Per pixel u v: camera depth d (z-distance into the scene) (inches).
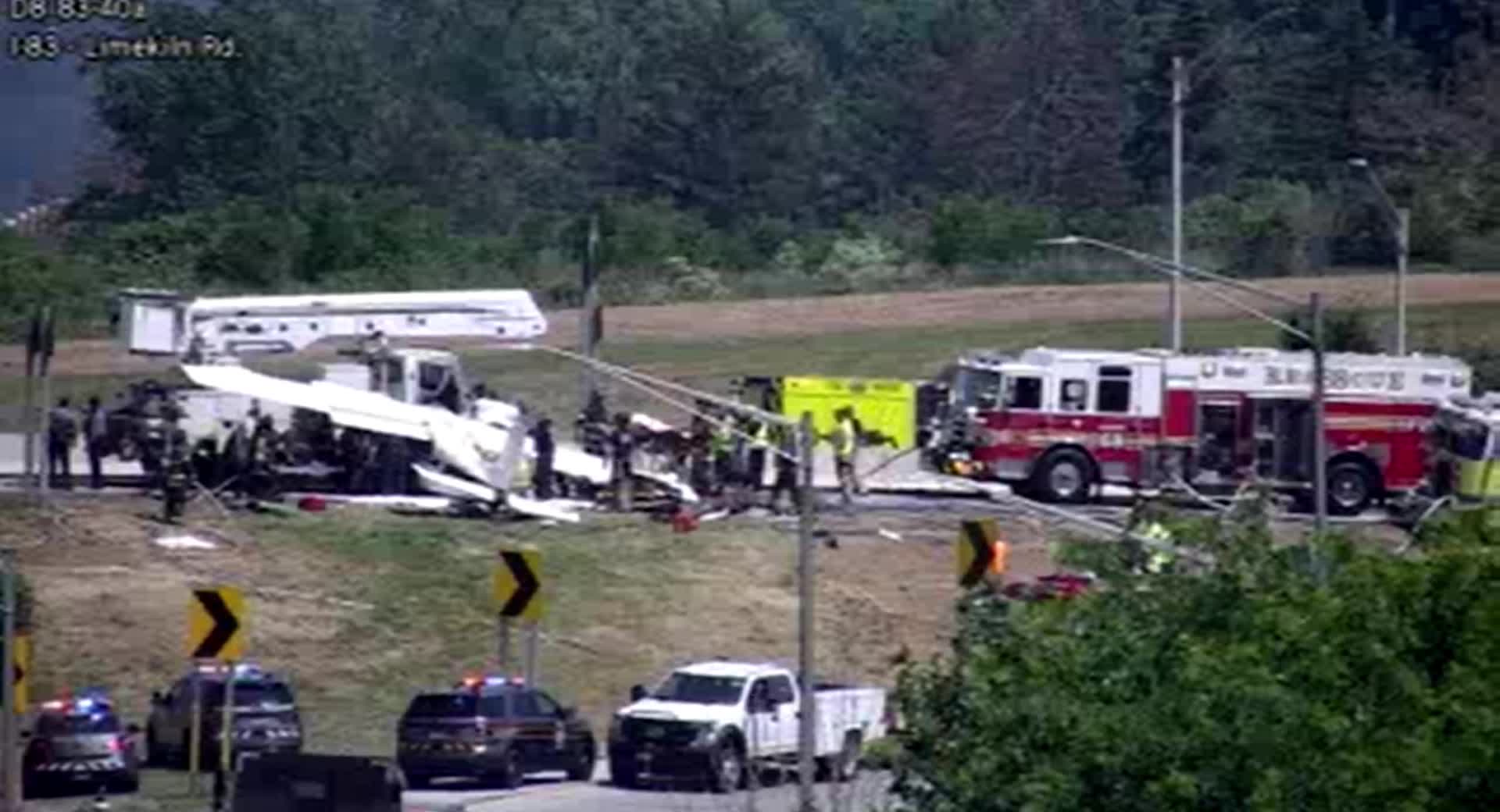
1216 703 3796.8
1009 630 4195.4
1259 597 4045.3
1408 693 3769.7
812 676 5565.9
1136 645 4047.7
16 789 6363.2
